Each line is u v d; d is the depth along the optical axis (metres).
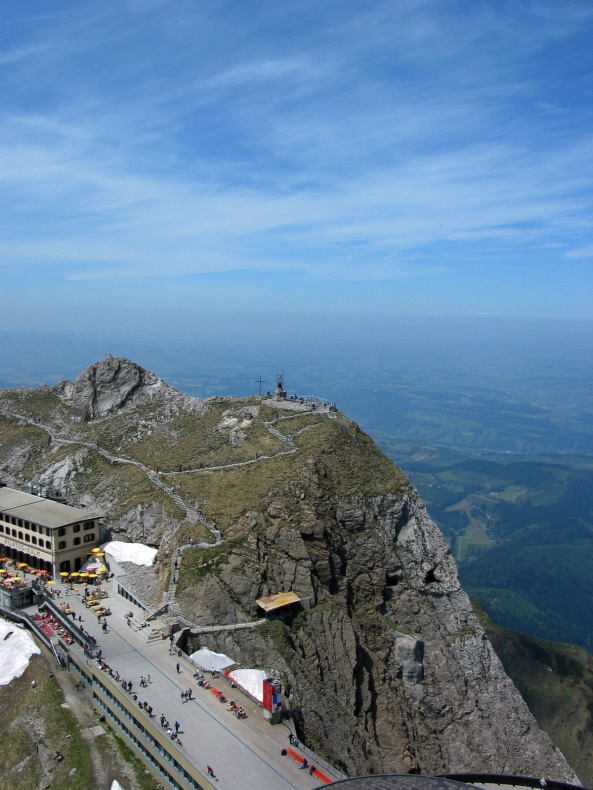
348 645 111.50
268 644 103.25
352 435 148.12
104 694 93.25
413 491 136.00
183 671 95.19
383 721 112.06
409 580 127.56
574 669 184.88
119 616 113.19
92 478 164.75
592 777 160.62
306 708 95.75
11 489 161.62
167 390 198.38
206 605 109.44
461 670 121.50
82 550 137.62
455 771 113.12
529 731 119.62
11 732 95.12
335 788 62.16
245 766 74.19
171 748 77.25
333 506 127.06
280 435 151.75
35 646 111.75
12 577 131.25
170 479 150.12
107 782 81.44
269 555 117.00
